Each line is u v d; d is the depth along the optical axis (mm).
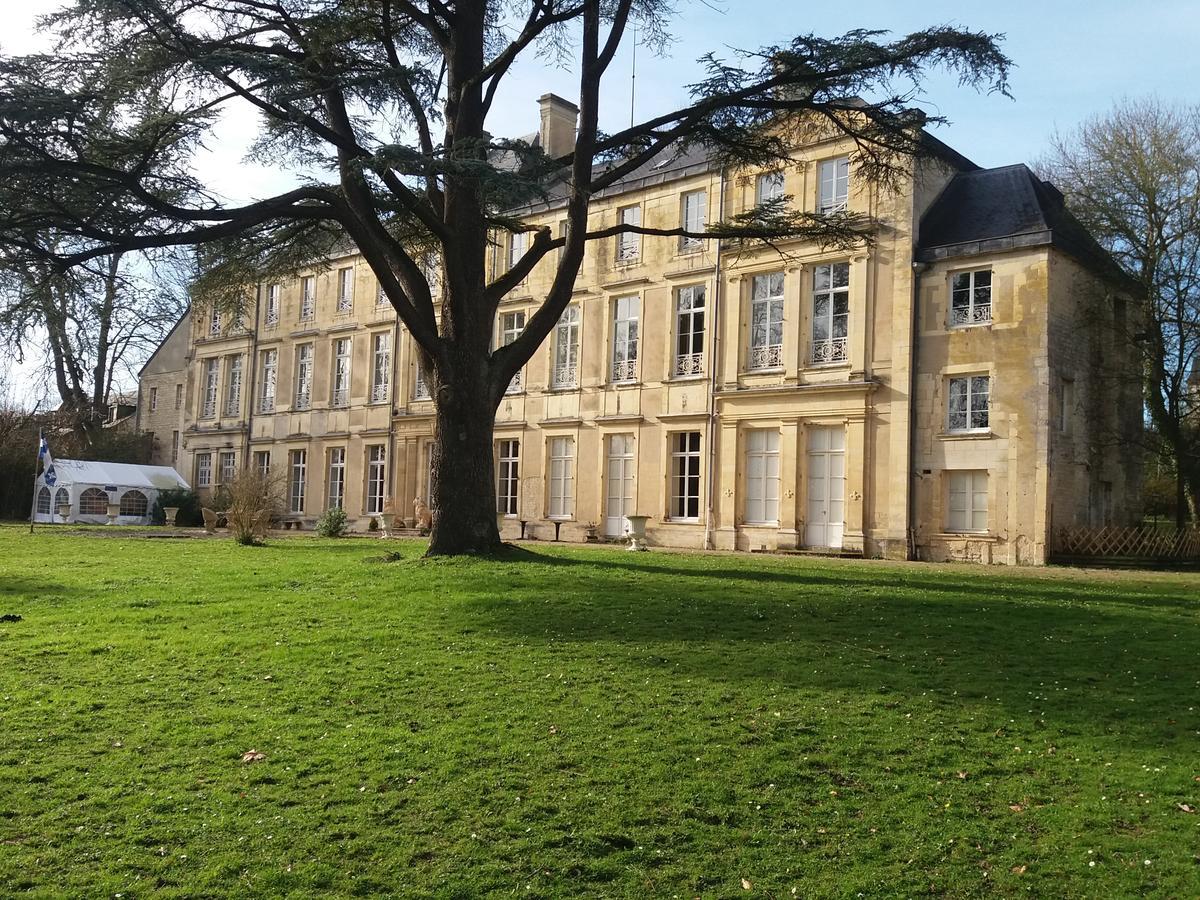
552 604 12531
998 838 5645
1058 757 6961
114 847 5465
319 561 18641
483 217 18422
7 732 7316
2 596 13773
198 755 6852
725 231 18469
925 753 6977
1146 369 28016
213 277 18953
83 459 46844
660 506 29844
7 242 13742
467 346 17938
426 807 5984
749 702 8109
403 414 38312
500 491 34781
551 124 35188
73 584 15133
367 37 17781
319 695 8320
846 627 11336
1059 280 23922
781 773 6520
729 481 28297
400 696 8273
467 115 18219
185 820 5805
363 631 10891
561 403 32906
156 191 15211
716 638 10594
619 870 5242
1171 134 27375
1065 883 5141
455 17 18484
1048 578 18094
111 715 7770
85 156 14281
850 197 26172
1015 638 10992
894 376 25188
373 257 17078
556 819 5816
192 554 21062
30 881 5078
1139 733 7523
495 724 7496
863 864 5336
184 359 50562
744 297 28484
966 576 17828
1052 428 23312
